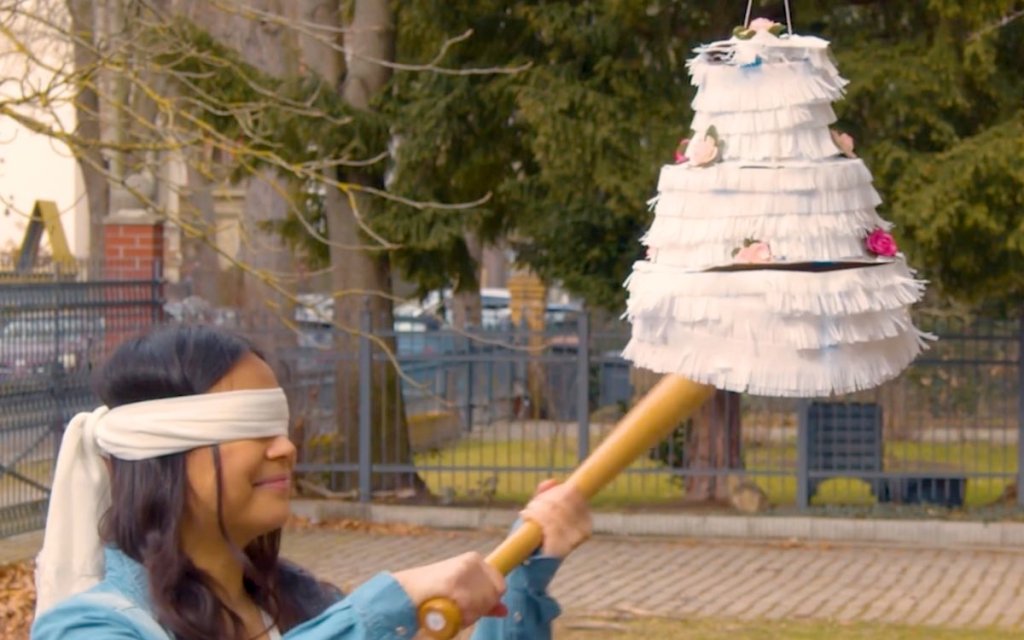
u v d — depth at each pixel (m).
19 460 14.14
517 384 16.55
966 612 11.64
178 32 13.73
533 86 14.01
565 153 13.75
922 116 13.39
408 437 16.19
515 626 2.84
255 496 2.65
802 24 14.16
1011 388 15.12
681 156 3.02
